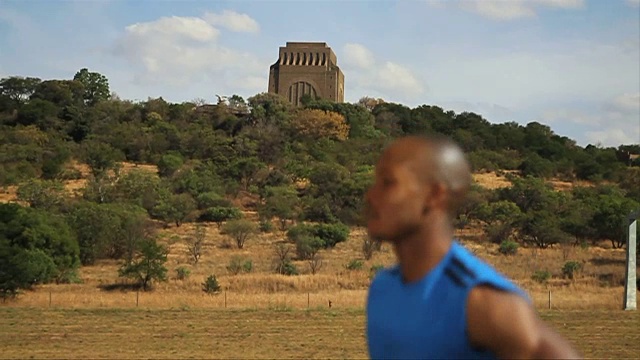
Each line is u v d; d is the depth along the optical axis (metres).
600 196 116.25
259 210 107.56
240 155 145.62
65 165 136.12
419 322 2.62
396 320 2.71
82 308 48.59
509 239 94.38
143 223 84.19
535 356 2.46
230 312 46.75
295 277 62.34
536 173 152.88
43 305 50.84
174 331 39.53
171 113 180.25
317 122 173.50
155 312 46.53
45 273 59.62
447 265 2.66
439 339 2.56
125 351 33.88
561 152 174.75
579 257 82.50
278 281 61.09
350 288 60.97
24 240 62.78
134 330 39.78
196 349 34.53
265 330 40.00
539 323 2.51
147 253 60.81
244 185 126.94
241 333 39.00
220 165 134.12
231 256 80.19
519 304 2.49
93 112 170.62
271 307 49.12
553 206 110.06
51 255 63.31
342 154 151.25
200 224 102.06
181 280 62.56
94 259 75.25
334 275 64.44
